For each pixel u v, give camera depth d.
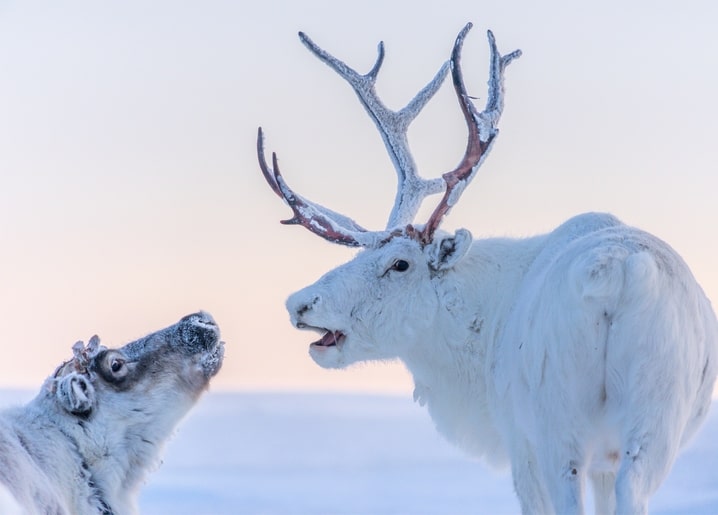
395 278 26.50
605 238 22.47
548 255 25.67
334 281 26.59
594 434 22.30
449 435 27.55
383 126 29.89
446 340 26.41
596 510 25.03
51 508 21.61
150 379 24.27
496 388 25.30
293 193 27.84
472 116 27.53
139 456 24.22
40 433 22.92
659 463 21.36
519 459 24.84
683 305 21.80
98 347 24.12
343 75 30.02
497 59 28.33
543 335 22.50
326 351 26.59
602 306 21.66
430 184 29.56
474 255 26.55
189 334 25.00
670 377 21.45
